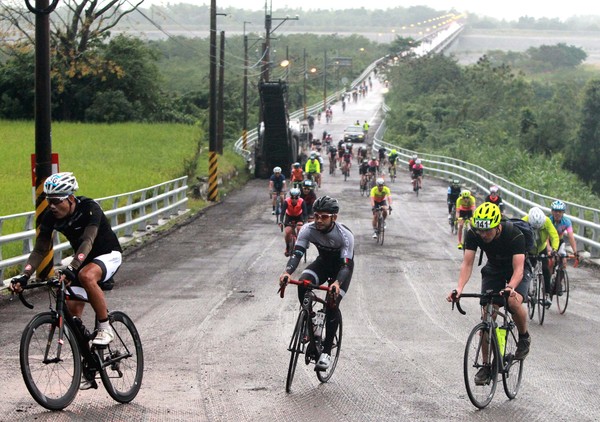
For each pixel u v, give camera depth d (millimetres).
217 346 10492
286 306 13750
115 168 34594
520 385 8742
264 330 11633
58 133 49188
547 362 9992
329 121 105375
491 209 7887
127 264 19094
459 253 22109
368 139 87188
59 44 58469
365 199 38469
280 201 29000
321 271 8742
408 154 64062
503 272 8375
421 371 9312
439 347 10688
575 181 47844
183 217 29812
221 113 52812
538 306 12781
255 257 20531
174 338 10969
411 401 8031
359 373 9188
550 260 12930
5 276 15727
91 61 56875
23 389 8008
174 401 7828
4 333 11047
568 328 12453
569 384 8875
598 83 63250
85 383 7469
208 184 39281
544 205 30047
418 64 117000
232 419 7270
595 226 20188
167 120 67438
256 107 97625
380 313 13320
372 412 7602
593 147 62531
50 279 6953
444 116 88250
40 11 15070
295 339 8227
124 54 63688
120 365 7703
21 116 60094
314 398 8070
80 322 7273
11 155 35844
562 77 181000
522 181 42406
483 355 7879
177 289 15500
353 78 159500
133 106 63344
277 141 50281
